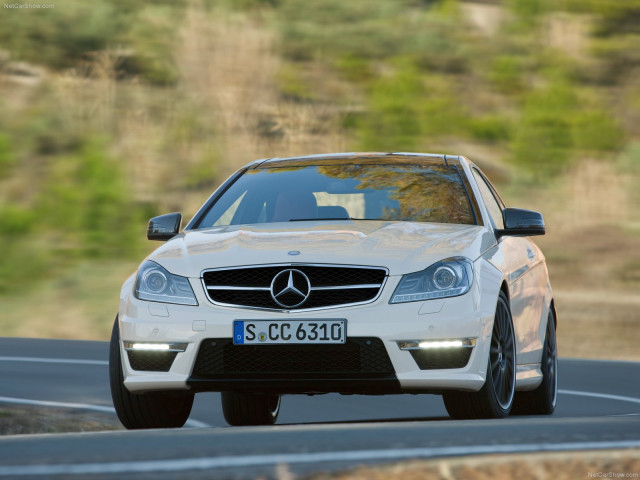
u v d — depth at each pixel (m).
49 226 64.62
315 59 84.62
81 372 32.97
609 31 94.31
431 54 88.50
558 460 9.27
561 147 78.06
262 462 9.22
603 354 47.31
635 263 62.12
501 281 18.72
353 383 17.31
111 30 84.19
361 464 8.88
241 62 78.69
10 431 23.16
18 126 74.69
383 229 19.23
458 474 8.69
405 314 17.34
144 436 12.38
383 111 79.50
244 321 17.42
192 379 17.67
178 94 78.62
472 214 20.83
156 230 21.14
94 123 75.50
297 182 22.02
